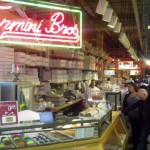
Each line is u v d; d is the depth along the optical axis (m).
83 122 3.16
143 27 10.22
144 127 5.71
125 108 6.30
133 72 25.36
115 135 4.70
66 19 4.71
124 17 11.27
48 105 6.07
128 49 11.64
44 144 2.84
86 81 11.44
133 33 15.42
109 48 22.11
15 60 5.22
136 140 6.30
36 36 4.29
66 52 8.39
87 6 8.62
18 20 4.32
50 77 7.60
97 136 3.24
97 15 10.42
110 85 9.17
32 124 2.85
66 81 8.49
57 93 7.43
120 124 5.79
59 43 4.73
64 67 8.16
